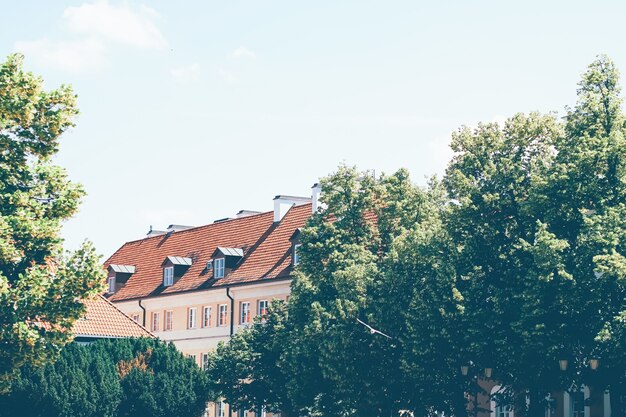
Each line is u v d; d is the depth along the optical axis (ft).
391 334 171.12
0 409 166.20
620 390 148.25
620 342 139.23
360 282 175.94
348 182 195.93
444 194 196.85
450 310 158.92
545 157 166.61
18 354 132.16
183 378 187.01
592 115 156.04
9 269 135.74
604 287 144.56
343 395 177.47
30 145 138.31
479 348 153.48
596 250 144.66
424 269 170.09
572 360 148.56
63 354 176.04
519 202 157.79
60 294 134.00
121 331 214.48
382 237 193.47
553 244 144.05
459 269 161.89
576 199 151.02
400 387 172.76
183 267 301.84
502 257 157.58
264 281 261.44
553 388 153.69
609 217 145.18
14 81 135.74
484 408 176.76
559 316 146.82
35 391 167.32
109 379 177.06
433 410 172.14
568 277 142.72
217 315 279.49
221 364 210.79
